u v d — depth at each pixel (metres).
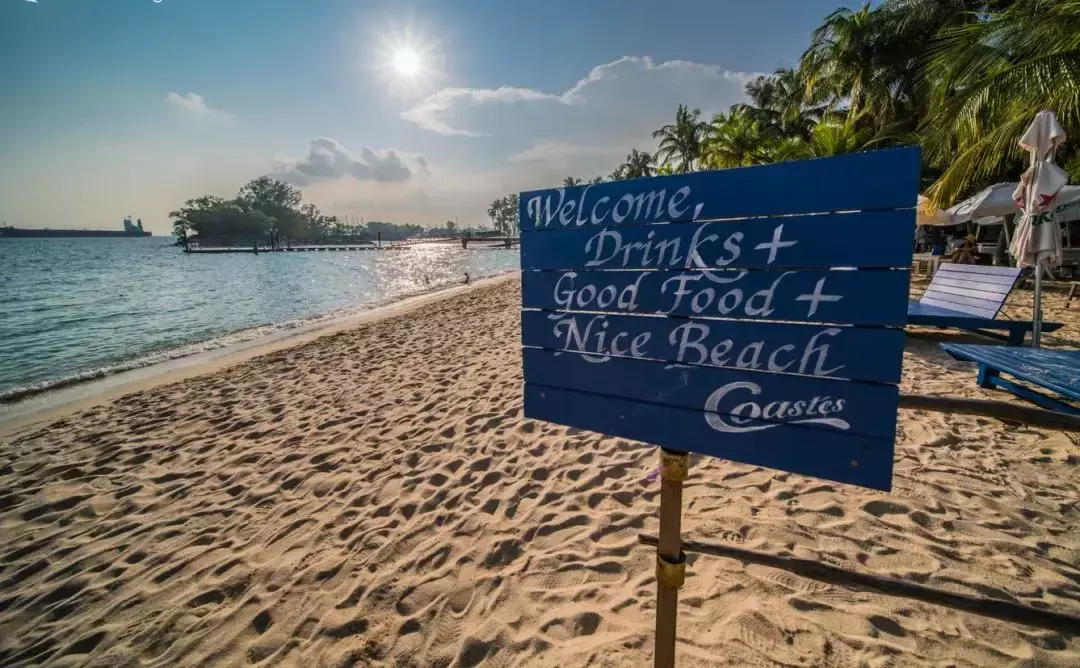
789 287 1.11
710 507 2.79
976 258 10.21
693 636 1.95
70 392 7.17
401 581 2.48
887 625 1.93
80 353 10.18
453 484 3.41
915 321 5.27
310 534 2.97
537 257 1.49
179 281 28.70
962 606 1.04
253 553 2.83
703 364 1.24
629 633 2.00
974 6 14.06
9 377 8.42
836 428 1.10
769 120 24.16
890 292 1.00
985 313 5.23
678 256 1.24
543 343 1.51
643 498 3.00
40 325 13.61
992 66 7.71
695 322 1.24
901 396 1.03
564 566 2.46
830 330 1.08
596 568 2.41
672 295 1.27
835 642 1.87
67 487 3.85
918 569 2.18
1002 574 2.12
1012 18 7.46
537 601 2.24
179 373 7.99
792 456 1.16
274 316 15.03
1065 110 6.87
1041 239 4.20
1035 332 4.33
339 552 2.76
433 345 8.39
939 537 2.38
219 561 2.78
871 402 1.05
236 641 2.21
